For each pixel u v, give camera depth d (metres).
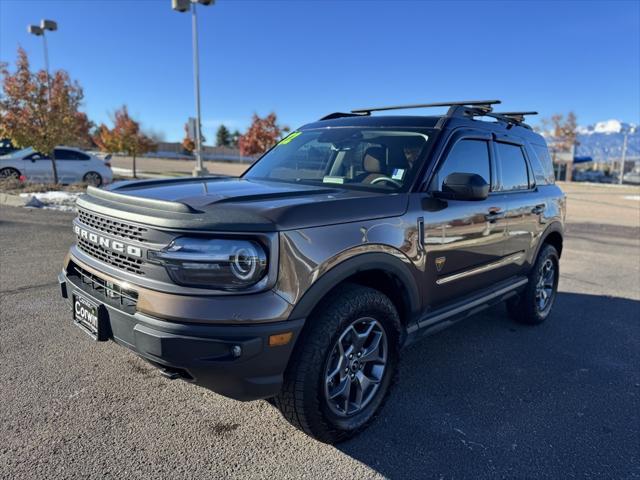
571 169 54.47
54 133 14.50
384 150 3.48
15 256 6.58
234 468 2.52
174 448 2.66
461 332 4.72
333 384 2.70
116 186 3.17
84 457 2.54
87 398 3.12
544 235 4.76
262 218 2.31
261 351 2.29
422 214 3.09
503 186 4.15
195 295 2.25
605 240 10.76
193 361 2.25
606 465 2.69
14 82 13.99
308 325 2.52
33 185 13.95
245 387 2.34
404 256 2.95
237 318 2.24
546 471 2.62
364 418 2.84
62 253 6.84
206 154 74.19
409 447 2.78
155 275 2.35
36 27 19.20
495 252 3.94
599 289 6.50
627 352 4.34
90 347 3.86
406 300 3.07
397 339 2.99
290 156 3.94
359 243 2.64
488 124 4.11
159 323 2.28
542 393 3.51
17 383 3.25
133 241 2.44
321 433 2.64
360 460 2.64
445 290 3.43
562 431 3.02
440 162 3.34
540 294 4.96
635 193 30.09
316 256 2.44
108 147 25.70
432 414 3.15
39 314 4.49
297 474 2.50
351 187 3.25
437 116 3.68
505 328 4.87
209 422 2.93
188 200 2.59
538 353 4.25
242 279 2.26
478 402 3.34
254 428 2.89
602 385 3.67
